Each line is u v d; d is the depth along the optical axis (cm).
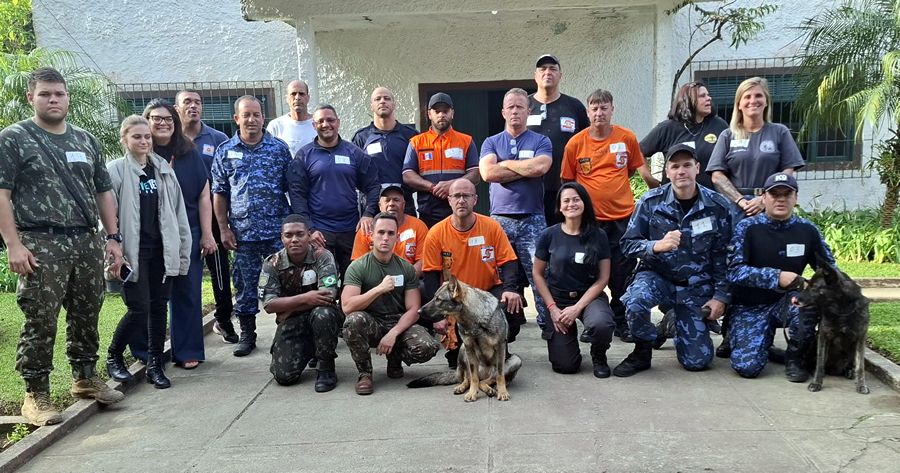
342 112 905
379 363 499
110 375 457
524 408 393
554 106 573
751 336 438
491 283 482
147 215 445
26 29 1295
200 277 504
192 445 363
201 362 513
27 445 357
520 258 533
